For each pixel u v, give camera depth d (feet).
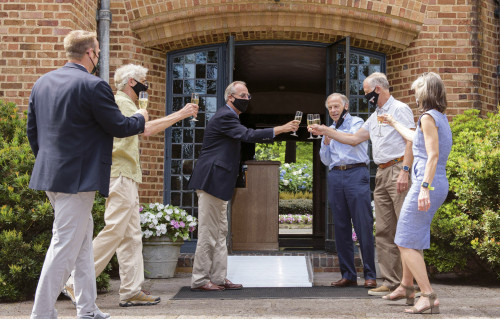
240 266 21.07
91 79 10.65
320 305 14.53
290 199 50.16
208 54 24.85
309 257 22.36
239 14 23.44
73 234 10.48
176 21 23.58
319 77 39.14
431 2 24.07
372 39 24.07
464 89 23.89
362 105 24.97
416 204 12.96
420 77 13.34
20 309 14.28
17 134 17.78
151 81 24.30
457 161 19.99
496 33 25.04
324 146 18.34
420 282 13.15
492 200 18.93
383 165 16.33
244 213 25.50
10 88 21.11
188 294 16.52
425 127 12.77
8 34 21.18
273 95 44.39
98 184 10.51
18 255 15.35
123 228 14.16
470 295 16.60
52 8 21.15
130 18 23.62
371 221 17.65
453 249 19.53
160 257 20.77
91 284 11.57
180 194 24.40
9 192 16.02
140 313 13.41
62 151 10.34
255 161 25.61
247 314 13.21
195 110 12.73
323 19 23.58
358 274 21.88
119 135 10.85
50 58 21.13
